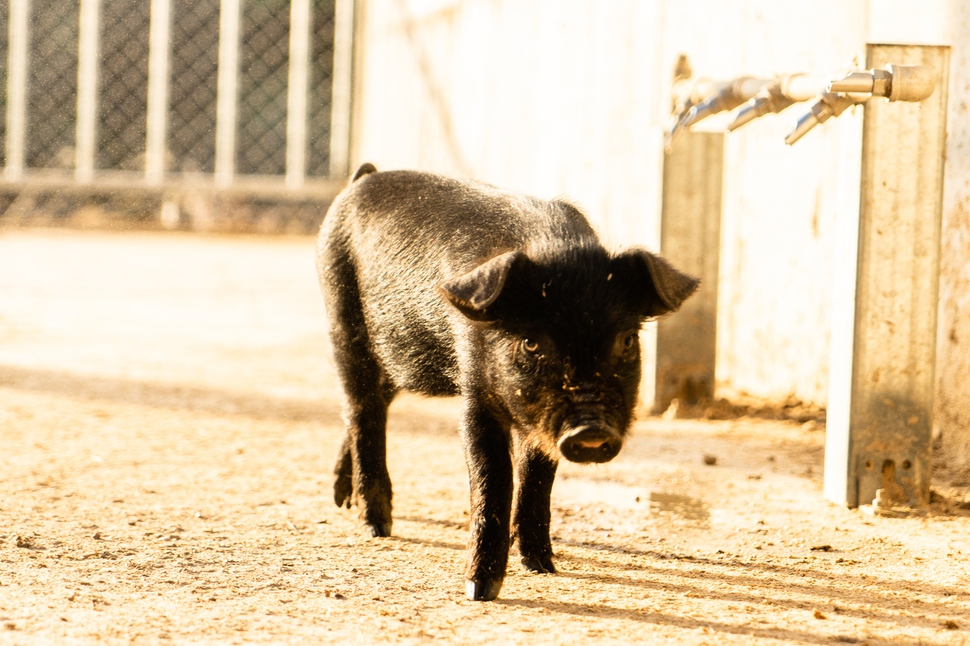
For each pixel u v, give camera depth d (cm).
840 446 737
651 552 638
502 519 556
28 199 2577
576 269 528
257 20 2673
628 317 528
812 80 727
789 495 766
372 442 680
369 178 705
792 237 1040
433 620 512
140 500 721
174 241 2439
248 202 2727
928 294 721
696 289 527
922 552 638
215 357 1278
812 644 490
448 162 1906
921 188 715
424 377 631
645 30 1237
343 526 680
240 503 724
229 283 1869
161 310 1596
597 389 512
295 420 994
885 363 725
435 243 610
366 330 676
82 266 1991
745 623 516
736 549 644
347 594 548
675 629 506
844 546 650
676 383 1035
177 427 948
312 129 2753
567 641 487
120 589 545
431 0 1997
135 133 2634
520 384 527
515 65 1600
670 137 866
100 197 2656
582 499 751
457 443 918
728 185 1129
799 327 1036
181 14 2614
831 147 981
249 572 579
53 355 1253
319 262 715
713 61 1136
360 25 2581
